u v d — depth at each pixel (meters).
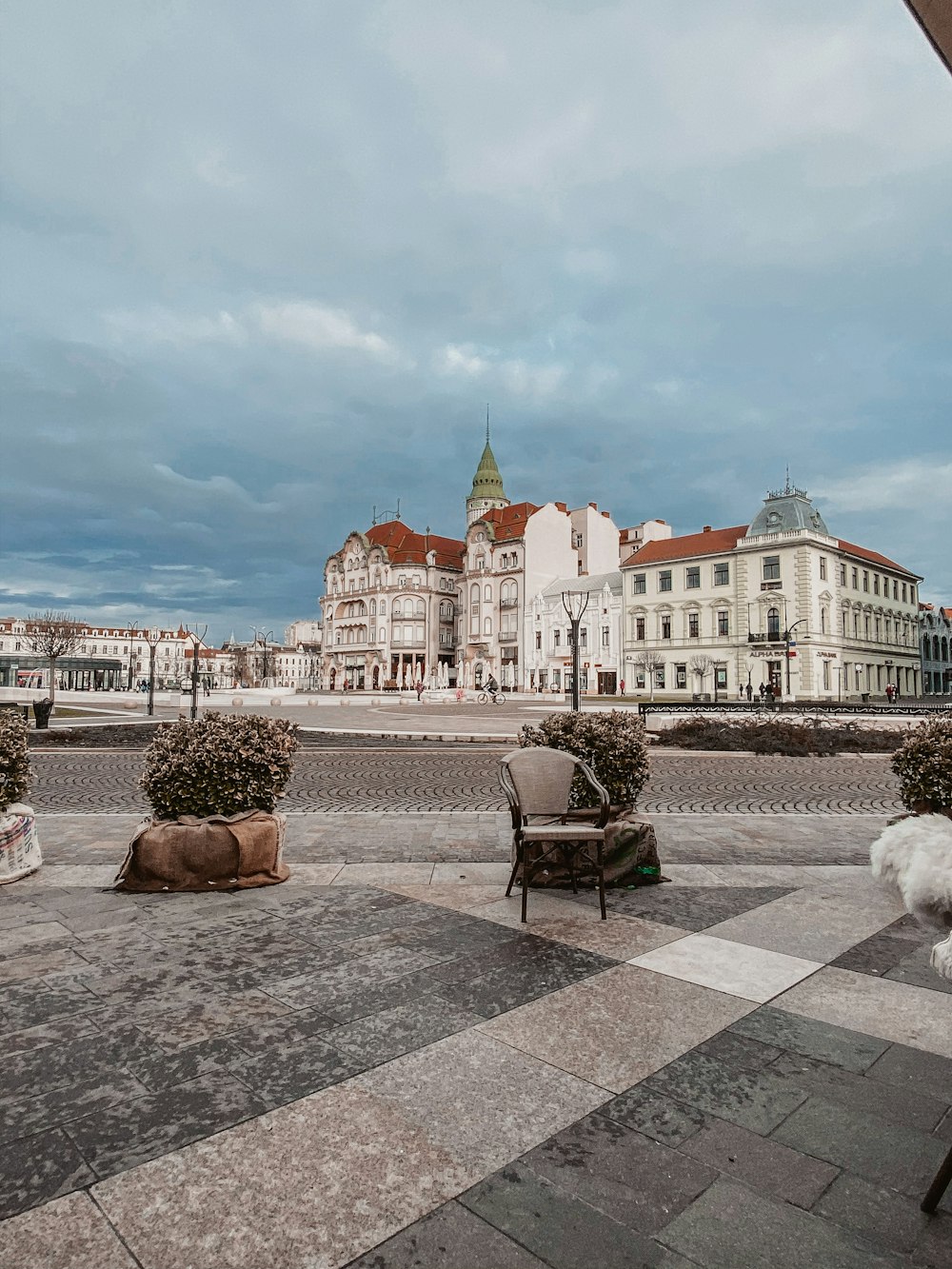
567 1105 2.55
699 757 17.81
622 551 91.81
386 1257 1.87
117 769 14.21
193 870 5.30
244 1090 2.62
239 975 3.68
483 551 83.06
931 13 2.51
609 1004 3.35
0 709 5.98
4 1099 2.55
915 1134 2.40
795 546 55.44
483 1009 3.30
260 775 5.59
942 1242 1.93
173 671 142.88
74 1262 1.84
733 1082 2.70
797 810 9.67
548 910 4.80
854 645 60.38
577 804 5.61
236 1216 2.01
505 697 59.81
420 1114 2.49
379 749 19.39
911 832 2.39
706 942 4.19
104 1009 3.28
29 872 5.71
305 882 5.52
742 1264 1.84
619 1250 1.89
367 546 96.69
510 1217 2.01
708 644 60.81
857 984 3.60
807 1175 2.19
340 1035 3.04
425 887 5.38
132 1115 2.46
